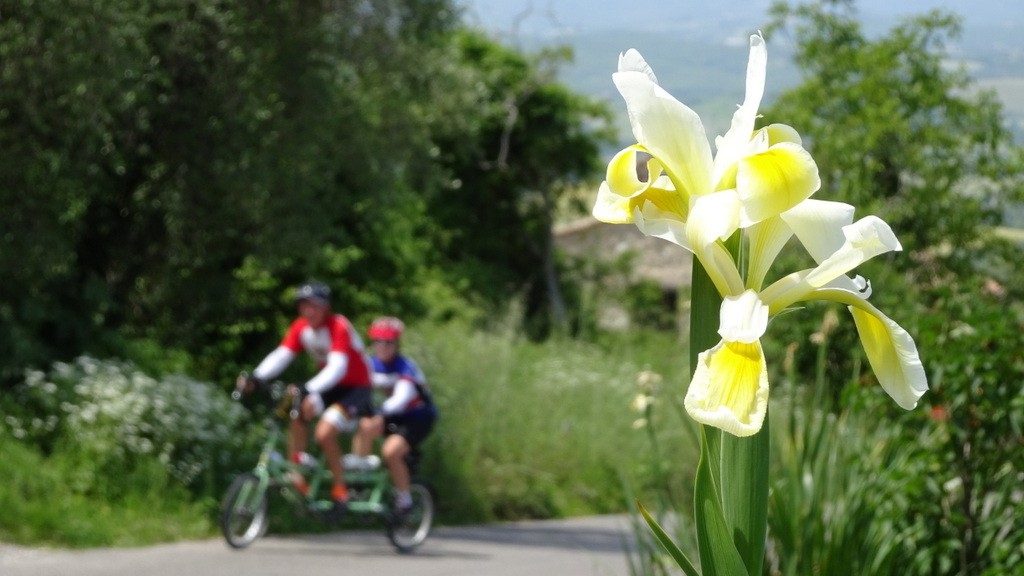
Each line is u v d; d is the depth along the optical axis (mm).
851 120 21094
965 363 4836
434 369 15922
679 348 19000
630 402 16828
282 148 13984
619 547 11836
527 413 16438
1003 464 4879
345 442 13398
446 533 12500
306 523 11398
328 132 14281
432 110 16828
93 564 8914
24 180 11859
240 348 17359
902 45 22891
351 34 14375
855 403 4945
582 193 38531
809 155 1879
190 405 11508
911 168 20906
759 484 1913
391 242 20359
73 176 12180
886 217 19219
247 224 14555
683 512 4891
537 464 15477
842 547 4227
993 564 4641
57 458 10617
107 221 14328
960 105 22266
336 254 18500
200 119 13688
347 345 10094
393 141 15164
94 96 11539
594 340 23250
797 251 11367
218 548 10055
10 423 10867
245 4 13414
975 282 5773
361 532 11711
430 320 19906
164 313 15812
